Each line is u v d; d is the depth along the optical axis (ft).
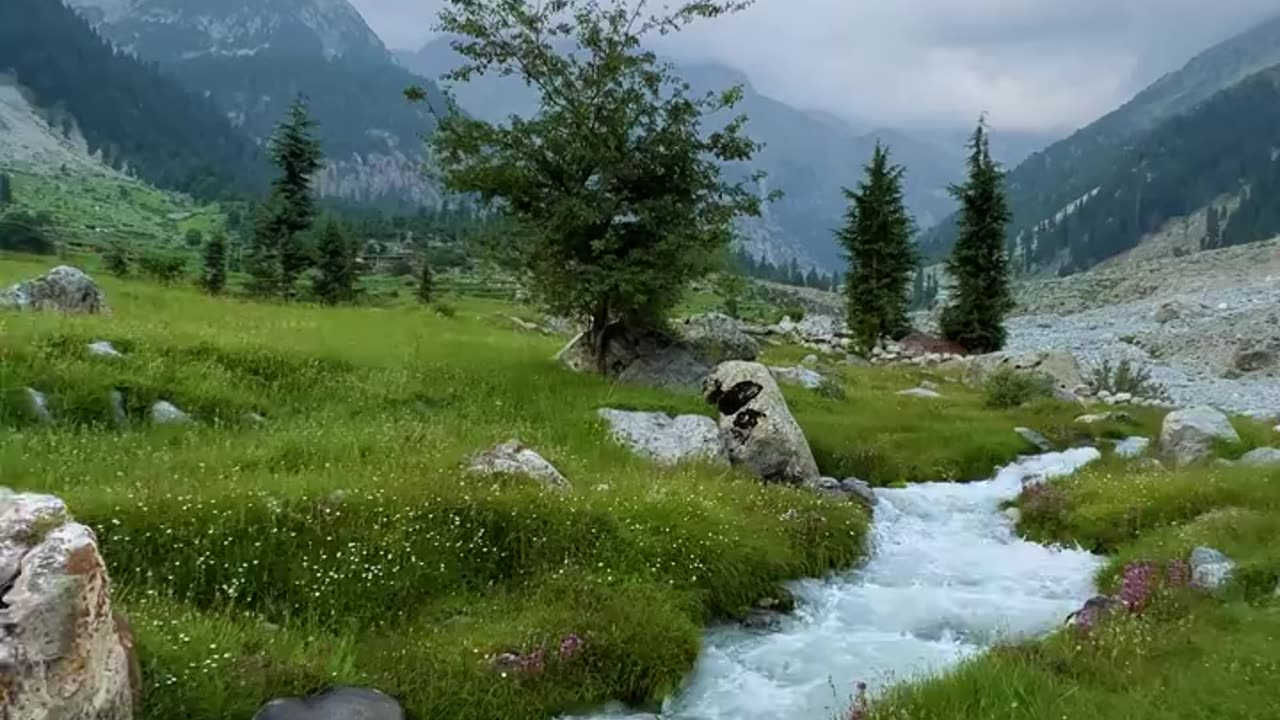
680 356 96.68
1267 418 107.14
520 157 90.12
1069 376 147.43
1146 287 467.11
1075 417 103.35
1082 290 493.36
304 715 31.94
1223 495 65.31
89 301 95.09
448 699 36.55
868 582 57.36
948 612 52.01
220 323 96.99
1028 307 476.13
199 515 43.01
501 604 43.98
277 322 104.32
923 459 86.02
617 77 88.63
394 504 47.03
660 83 91.56
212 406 64.34
